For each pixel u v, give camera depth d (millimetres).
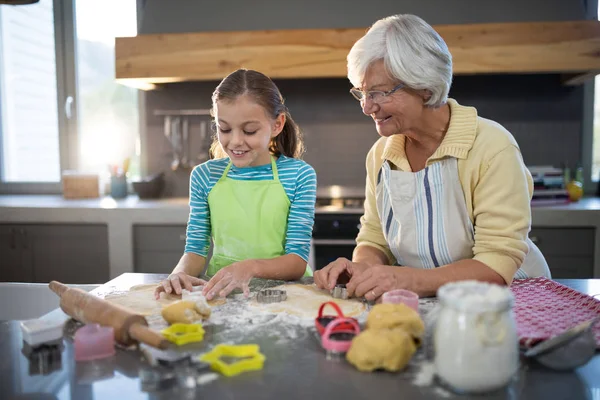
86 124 3523
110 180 3320
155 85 3299
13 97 3533
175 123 3373
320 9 3199
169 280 1162
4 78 3523
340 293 1111
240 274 1177
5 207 2947
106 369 769
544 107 3201
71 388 711
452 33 2699
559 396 680
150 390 702
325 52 2775
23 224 2977
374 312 836
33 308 1401
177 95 3387
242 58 2822
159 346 768
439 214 1250
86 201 3170
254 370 756
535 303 1033
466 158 1195
